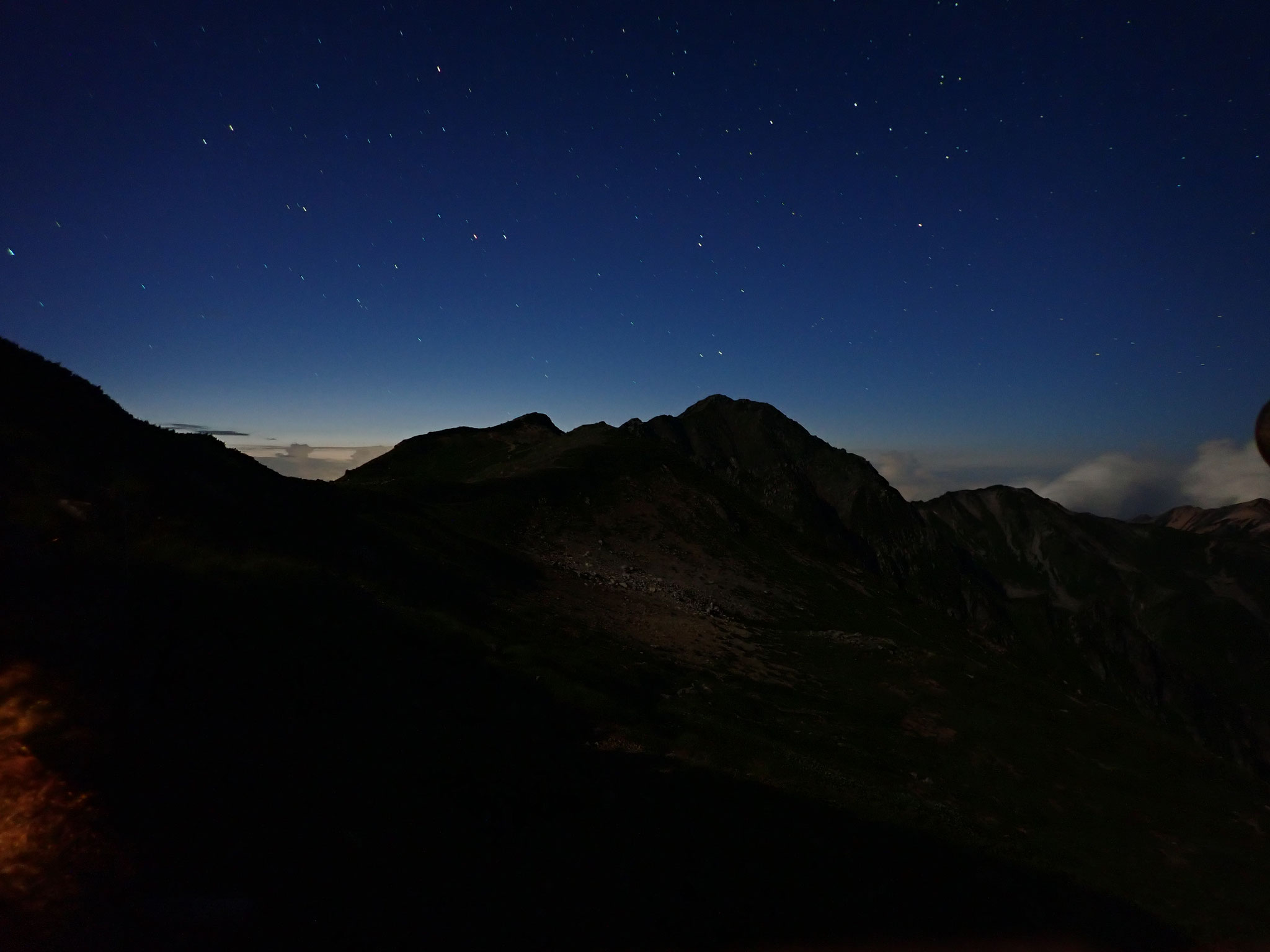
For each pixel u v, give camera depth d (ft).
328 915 26.99
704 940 33.42
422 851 33.19
